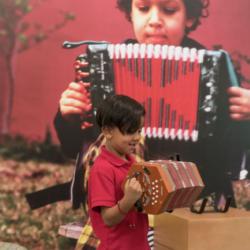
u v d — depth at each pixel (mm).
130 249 5762
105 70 10836
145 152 10836
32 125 10914
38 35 10914
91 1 10945
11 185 10852
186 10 11031
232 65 11086
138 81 10836
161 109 10867
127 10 10969
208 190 10961
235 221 6941
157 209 5453
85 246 10516
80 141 10828
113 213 5426
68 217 10773
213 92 10969
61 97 10875
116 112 5633
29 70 10906
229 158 11031
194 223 6727
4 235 10797
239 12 11164
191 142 10930
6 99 10891
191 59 10914
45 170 10859
